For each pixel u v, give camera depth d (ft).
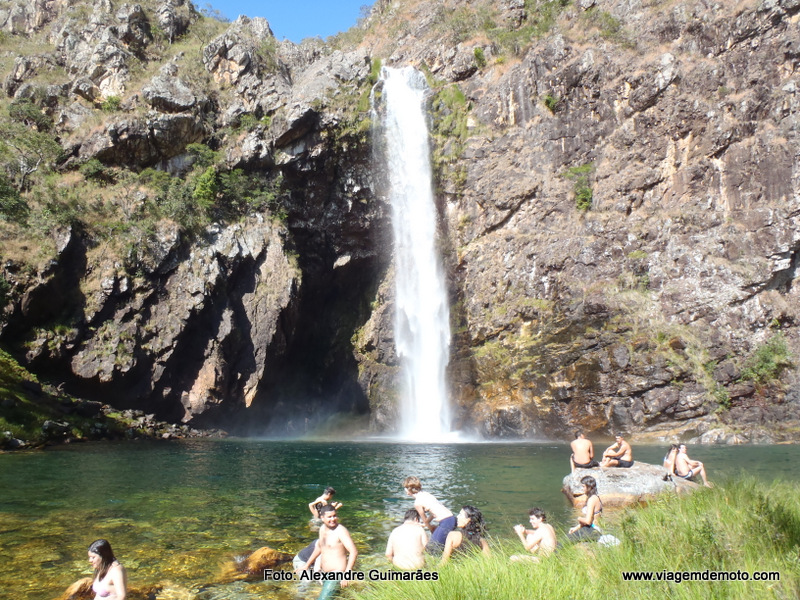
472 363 130.72
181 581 26.81
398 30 186.19
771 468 64.80
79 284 109.91
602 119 133.69
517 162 140.26
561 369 116.06
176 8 163.63
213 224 126.31
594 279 123.24
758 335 110.83
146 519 38.09
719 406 106.83
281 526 36.63
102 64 139.23
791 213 112.37
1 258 101.19
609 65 134.41
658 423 106.73
